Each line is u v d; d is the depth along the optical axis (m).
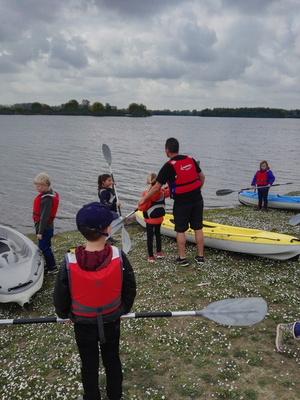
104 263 2.52
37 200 6.30
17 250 7.24
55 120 134.12
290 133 82.31
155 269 6.71
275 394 3.29
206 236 7.53
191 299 5.38
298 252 6.59
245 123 160.25
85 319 2.58
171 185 6.20
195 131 84.94
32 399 3.44
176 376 3.62
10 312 5.49
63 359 4.06
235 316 3.19
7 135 57.59
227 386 3.43
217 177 24.20
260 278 6.02
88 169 26.83
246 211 12.90
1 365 4.05
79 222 2.52
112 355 2.83
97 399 2.89
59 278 2.54
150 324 4.69
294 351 3.92
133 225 10.81
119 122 132.75
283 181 22.86
